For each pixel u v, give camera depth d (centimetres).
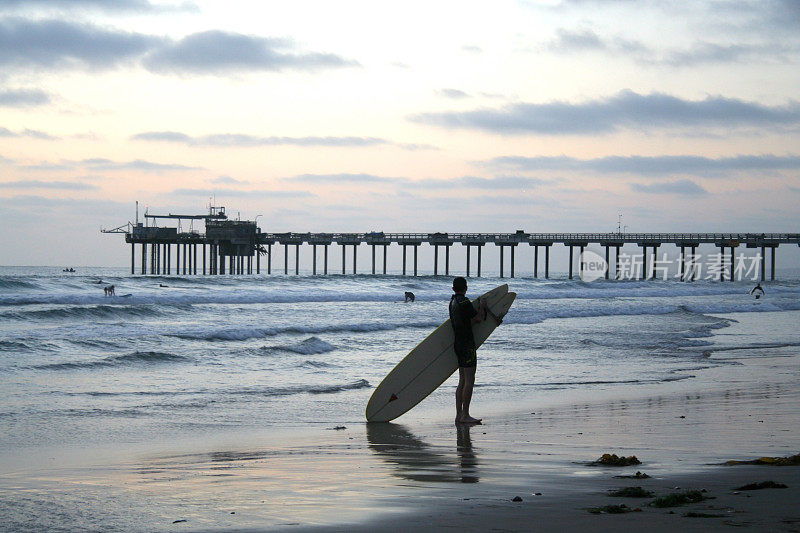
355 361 1981
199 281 5969
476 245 9306
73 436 985
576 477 666
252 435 1001
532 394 1421
